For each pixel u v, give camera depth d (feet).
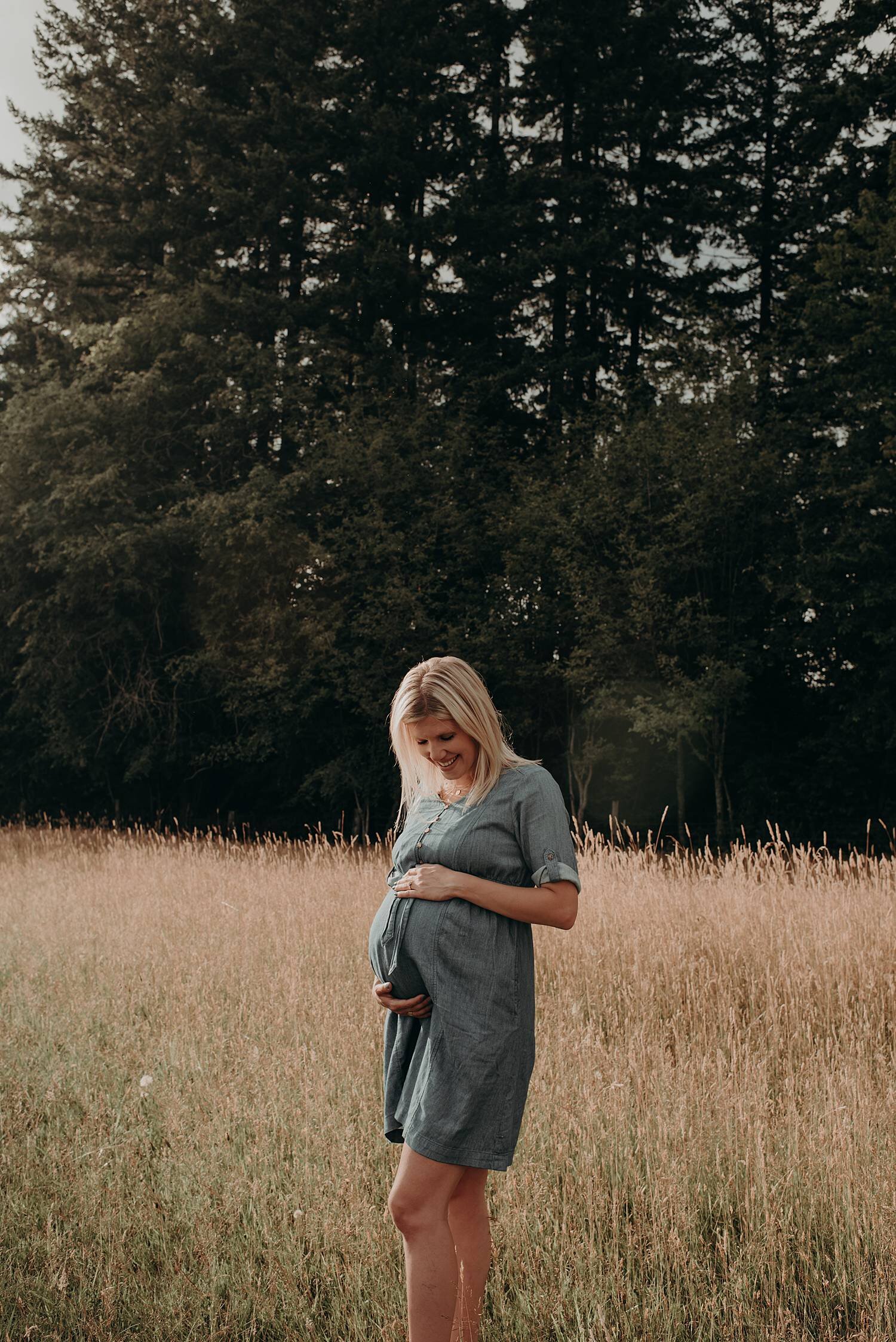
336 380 62.18
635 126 70.74
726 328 55.83
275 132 65.10
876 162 63.31
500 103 74.74
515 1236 9.07
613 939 18.62
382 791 60.80
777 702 62.13
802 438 54.24
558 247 63.93
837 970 16.29
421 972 7.47
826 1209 9.53
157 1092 12.69
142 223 67.10
